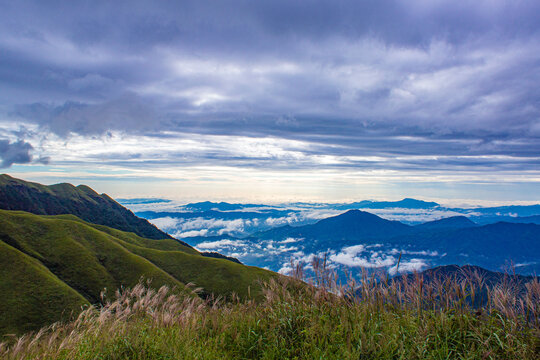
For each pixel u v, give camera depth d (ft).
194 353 17.16
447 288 17.02
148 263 335.47
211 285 306.96
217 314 22.09
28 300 236.02
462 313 16.67
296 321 19.61
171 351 17.22
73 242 352.28
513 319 15.17
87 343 18.61
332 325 18.70
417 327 16.71
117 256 342.64
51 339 18.33
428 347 15.94
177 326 20.25
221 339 19.26
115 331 19.40
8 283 250.78
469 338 16.05
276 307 21.29
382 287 18.90
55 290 253.85
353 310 19.06
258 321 20.12
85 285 289.94
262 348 17.99
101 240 369.91
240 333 19.07
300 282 22.03
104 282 297.94
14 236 339.98
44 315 226.38
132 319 21.16
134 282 302.25
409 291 17.78
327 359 15.55
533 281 14.89
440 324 16.76
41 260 313.94
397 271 18.78
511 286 15.53
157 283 295.48
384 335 16.52
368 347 15.97
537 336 14.78
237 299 23.68
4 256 281.54
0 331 202.28
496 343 15.52
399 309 18.85
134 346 18.02
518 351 14.24
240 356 17.67
